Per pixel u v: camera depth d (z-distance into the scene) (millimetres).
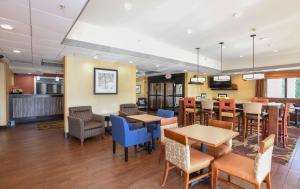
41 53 4477
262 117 4309
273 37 4613
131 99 6277
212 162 2188
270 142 1902
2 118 5719
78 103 4965
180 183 2436
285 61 6508
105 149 3791
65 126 4723
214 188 2115
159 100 10352
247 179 1821
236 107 4871
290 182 2451
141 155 3459
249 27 3951
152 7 3084
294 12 3211
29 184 2379
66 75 4730
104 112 5551
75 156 3379
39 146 3947
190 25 3887
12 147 3861
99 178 2557
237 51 6156
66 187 2316
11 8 2135
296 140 4527
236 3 2920
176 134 2092
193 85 9031
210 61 7582
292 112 6836
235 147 3889
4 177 2559
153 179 2541
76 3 2047
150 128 3873
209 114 5262
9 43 3578
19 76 9844
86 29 3807
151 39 4992
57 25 2670
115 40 4273
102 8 3115
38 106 6891
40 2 2006
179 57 5973
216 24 3809
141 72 9273
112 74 5707
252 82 8648
